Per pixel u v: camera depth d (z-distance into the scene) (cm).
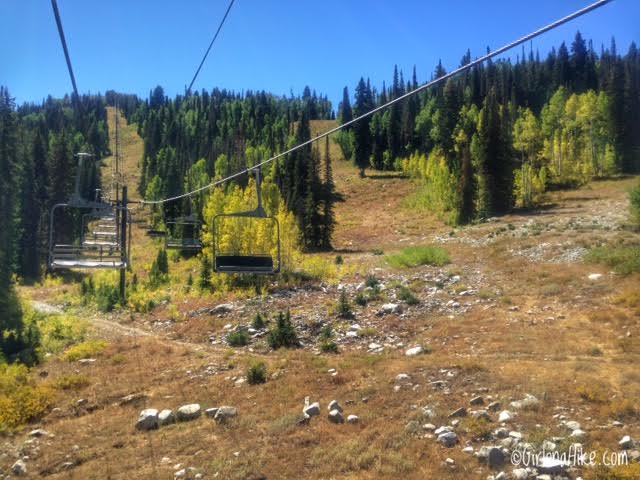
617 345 1759
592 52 13000
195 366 2119
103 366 2280
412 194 9225
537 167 7944
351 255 5466
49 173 7288
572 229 4259
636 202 3975
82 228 2214
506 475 987
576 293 2517
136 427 1508
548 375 1502
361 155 11919
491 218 6169
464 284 3100
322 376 1784
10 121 6019
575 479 950
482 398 1382
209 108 16738
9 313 3397
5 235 5225
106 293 4216
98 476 1194
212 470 1148
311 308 2939
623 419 1179
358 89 12838
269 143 12538
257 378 1814
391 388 1565
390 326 2473
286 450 1220
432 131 10875
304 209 6550
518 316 2311
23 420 1630
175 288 4344
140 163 14762
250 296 3462
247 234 3969
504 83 12025
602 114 8531
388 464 1088
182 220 3481
